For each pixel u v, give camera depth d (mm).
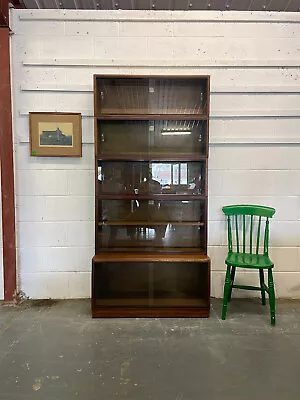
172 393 1813
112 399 1764
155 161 2893
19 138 2977
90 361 2107
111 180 2941
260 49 2977
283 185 3062
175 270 2975
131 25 2945
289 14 2943
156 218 3006
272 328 2551
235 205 2979
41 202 3041
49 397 1774
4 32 2875
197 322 2646
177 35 2957
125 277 2965
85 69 2965
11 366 2049
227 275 2705
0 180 2986
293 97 3018
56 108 2975
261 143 3035
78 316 2754
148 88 2918
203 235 2881
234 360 2125
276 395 1805
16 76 2939
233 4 2932
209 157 3041
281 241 3107
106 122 2908
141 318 2709
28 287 3074
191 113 2891
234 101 3008
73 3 2924
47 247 3068
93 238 3076
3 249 3023
